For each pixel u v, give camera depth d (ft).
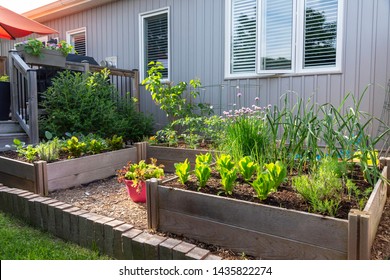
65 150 12.10
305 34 15.11
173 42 19.86
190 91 19.02
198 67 18.81
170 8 19.79
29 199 8.26
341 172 7.67
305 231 5.44
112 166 12.13
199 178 7.32
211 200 6.41
